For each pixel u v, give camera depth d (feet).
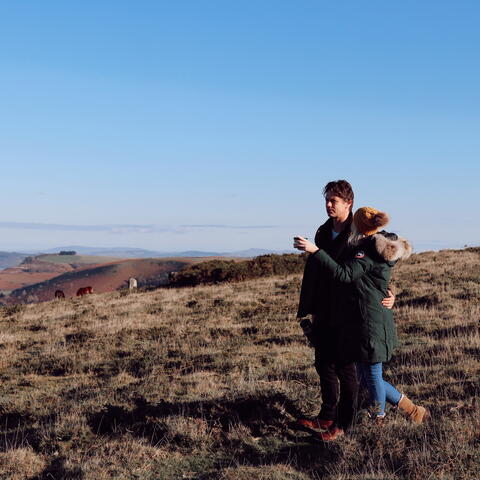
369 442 17.34
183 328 53.31
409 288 62.28
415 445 16.67
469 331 38.11
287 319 53.98
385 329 17.39
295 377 29.12
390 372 28.76
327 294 18.15
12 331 63.16
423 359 31.01
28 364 44.06
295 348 39.88
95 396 28.96
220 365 35.60
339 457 16.90
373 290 17.21
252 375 30.27
